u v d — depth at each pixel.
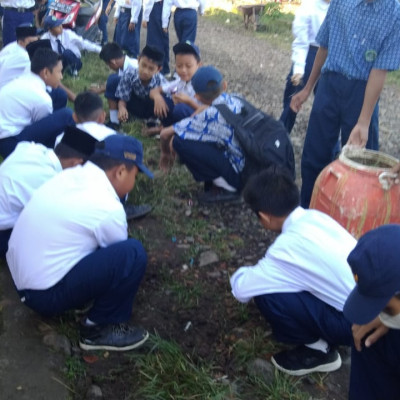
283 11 14.59
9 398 2.40
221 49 10.33
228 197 4.22
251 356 2.74
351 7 3.51
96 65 8.18
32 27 6.24
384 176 3.13
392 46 3.41
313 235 2.52
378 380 2.10
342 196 3.22
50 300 2.60
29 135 4.30
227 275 3.40
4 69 5.73
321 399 2.55
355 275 1.71
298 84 4.86
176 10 7.44
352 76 3.61
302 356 2.67
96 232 2.57
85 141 3.12
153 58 5.18
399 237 1.66
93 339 2.72
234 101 4.09
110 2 9.60
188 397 2.46
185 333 2.91
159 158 4.98
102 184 2.65
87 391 2.50
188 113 4.62
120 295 2.65
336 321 2.53
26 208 2.62
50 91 4.97
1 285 3.12
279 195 2.63
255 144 3.86
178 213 4.09
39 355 2.63
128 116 5.77
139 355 2.69
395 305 1.73
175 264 3.47
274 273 2.55
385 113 7.03
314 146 3.95
